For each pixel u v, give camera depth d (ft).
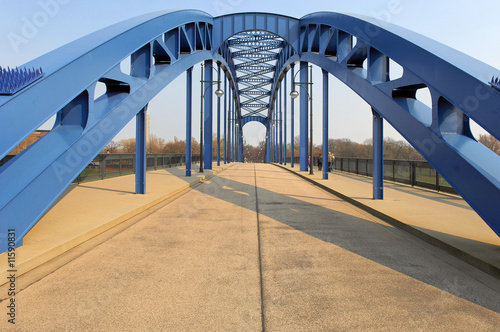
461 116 17.87
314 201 30.76
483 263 12.49
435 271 12.28
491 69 15.60
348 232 18.48
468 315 8.85
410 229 18.43
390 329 8.05
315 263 13.07
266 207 27.02
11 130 13.10
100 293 10.03
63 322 8.23
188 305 9.27
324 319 8.52
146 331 7.85
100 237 16.90
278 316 8.66
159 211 24.64
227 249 14.92
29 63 16.40
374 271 12.21
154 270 12.10
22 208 13.57
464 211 23.18
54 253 13.60
